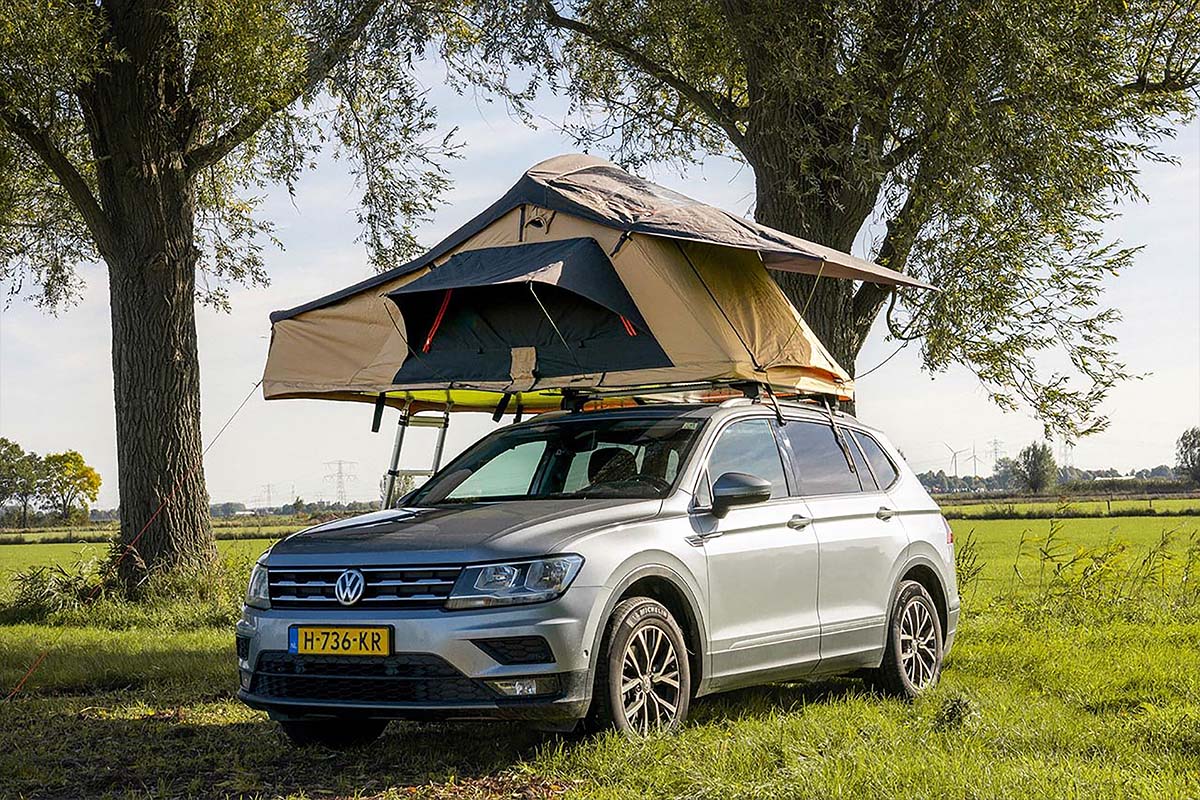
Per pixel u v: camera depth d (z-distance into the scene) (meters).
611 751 5.77
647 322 7.86
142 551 16.27
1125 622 13.67
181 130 16.78
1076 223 13.80
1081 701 7.97
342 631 5.91
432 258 8.88
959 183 12.71
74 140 17.97
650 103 15.98
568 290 7.64
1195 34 14.13
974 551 16.80
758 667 6.89
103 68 15.63
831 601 7.49
